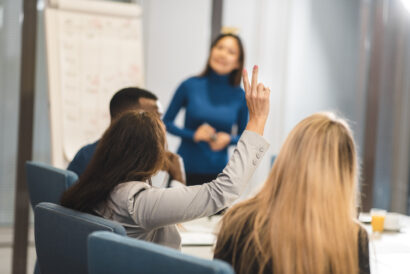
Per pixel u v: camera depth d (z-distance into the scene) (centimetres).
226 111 330
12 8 364
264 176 429
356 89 443
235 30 330
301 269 100
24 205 355
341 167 104
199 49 416
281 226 102
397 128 441
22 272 353
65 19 351
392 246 183
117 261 93
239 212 108
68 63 348
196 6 413
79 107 348
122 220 135
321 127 106
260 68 430
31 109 355
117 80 359
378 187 439
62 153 339
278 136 437
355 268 102
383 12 424
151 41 404
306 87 441
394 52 437
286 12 433
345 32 443
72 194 139
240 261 105
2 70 364
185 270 82
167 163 208
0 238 364
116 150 137
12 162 367
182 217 131
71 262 125
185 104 338
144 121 140
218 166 330
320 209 101
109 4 363
